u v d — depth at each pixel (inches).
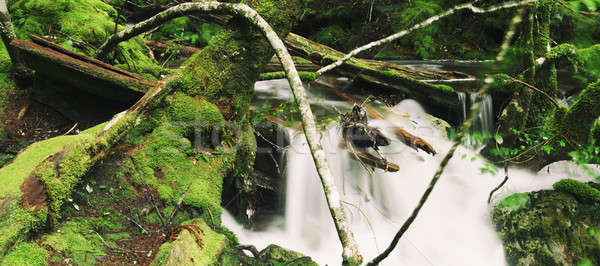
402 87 227.3
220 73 142.2
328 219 175.9
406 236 168.7
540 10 203.2
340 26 417.7
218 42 142.7
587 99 168.4
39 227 89.6
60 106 150.1
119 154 120.6
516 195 156.1
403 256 159.0
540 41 203.8
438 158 196.9
